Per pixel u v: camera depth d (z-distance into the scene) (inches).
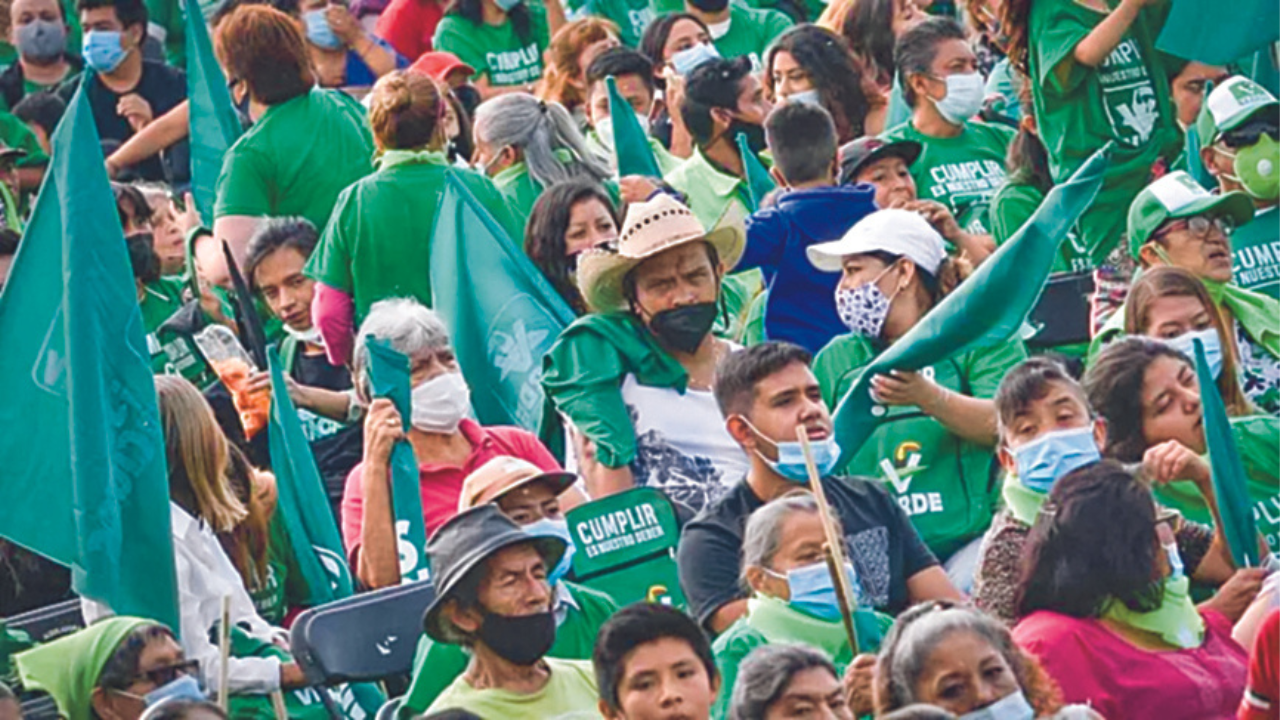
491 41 1852.9
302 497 1349.7
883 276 1418.6
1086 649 1250.0
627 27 1886.1
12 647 1290.6
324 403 1492.4
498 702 1229.7
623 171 1610.5
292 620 1349.7
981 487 1389.0
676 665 1188.5
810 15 1943.9
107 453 1301.7
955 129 1636.3
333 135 1616.6
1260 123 1529.3
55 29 1839.3
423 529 1344.7
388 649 1266.0
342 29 1876.2
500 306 1459.2
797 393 1328.7
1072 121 1606.8
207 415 1320.1
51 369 1311.5
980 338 1395.2
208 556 1314.0
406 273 1520.7
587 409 1393.9
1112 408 1373.0
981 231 1621.6
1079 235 1588.3
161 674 1229.7
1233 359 1435.8
